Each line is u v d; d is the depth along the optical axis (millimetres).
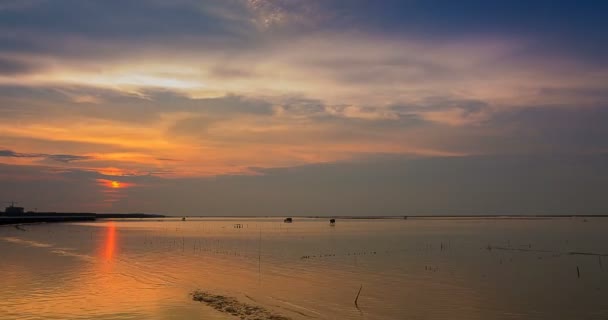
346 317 24172
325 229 147750
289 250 63594
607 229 139000
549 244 75812
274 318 23047
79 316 23016
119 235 100812
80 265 43750
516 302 28188
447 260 51312
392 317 24391
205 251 61156
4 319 22422
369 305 27078
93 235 98875
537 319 24359
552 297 29844
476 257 54719
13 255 53156
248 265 45500
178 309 24609
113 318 22641
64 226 154375
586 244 75625
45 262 46156
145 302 26312
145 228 151250
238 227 167625
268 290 31438
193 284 33125
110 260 48594
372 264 47219
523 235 103812
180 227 166500
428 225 194500
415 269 43156
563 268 44688
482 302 28156
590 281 36375
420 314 25125
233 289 31469
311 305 26812
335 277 37812
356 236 101562
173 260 49500
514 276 38969
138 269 41312
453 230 136125
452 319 24156
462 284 34750
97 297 27703
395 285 34000
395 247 69125
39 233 105062
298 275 38906
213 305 25625
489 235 104625
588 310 26250
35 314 23438
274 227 170500
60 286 31547
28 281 33719
